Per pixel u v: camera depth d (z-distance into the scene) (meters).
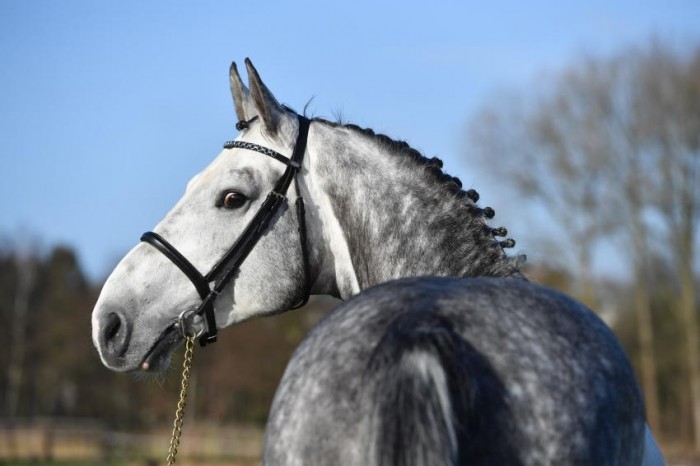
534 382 3.01
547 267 33.28
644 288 40.78
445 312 3.13
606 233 38.12
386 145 5.07
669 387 44.00
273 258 4.91
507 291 3.35
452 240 4.84
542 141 38.69
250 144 5.03
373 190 4.96
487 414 2.92
